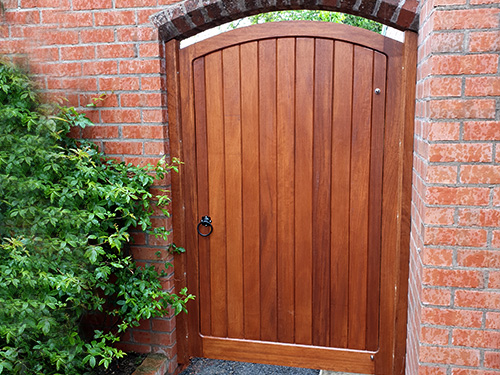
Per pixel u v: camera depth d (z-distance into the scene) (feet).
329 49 8.21
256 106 8.64
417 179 7.50
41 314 6.95
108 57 8.46
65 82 8.64
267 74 8.51
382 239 8.57
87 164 8.24
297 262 9.03
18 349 7.07
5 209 7.46
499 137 6.21
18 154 7.48
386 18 7.79
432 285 6.73
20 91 7.91
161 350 9.34
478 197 6.40
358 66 8.14
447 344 6.82
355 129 8.34
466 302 6.66
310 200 8.75
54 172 7.97
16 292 7.09
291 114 8.54
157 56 8.30
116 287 9.02
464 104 6.23
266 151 8.76
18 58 8.27
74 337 7.54
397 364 8.81
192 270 9.43
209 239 9.30
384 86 8.10
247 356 9.58
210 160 9.00
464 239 6.52
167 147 8.83
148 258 9.01
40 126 7.70
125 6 8.23
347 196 8.59
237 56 8.57
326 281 8.98
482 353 6.73
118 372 8.80
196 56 8.69
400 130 8.12
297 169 8.70
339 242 8.79
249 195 8.98
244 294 9.38
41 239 7.26
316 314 9.14
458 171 6.40
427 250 6.67
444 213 6.52
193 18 8.20
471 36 6.09
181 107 8.88
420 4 7.34
